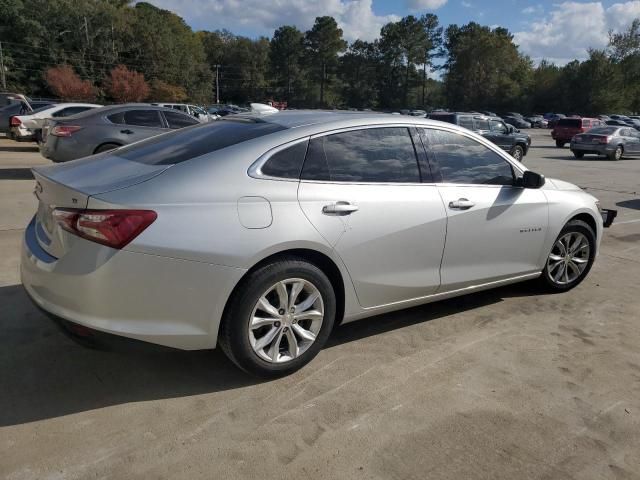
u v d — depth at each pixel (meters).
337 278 3.31
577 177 14.41
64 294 2.69
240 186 2.93
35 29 76.88
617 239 7.20
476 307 4.44
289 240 2.96
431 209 3.60
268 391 3.07
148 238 2.64
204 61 109.19
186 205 2.76
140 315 2.71
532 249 4.35
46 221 2.97
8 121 19.44
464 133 3.96
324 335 3.27
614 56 81.19
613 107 79.06
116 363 3.32
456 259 3.83
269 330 3.08
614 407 3.04
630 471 2.52
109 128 9.73
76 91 69.69
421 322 4.09
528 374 3.37
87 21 80.50
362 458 2.53
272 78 118.94
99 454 2.49
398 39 110.44
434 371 3.36
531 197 4.25
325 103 116.56
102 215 2.61
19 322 3.79
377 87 114.81
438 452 2.59
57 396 2.95
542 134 44.72
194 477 2.37
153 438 2.62
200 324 2.83
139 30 85.31
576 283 4.90
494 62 94.81
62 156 9.57
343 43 115.19
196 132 3.54
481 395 3.10
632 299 4.77
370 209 3.31
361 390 3.11
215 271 2.79
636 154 21.22
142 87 74.31
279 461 2.49
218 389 3.08
